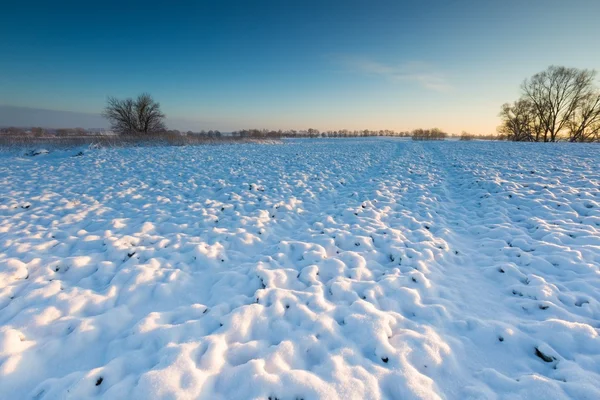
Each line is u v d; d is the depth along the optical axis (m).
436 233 5.82
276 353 2.69
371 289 3.79
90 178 10.89
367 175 12.02
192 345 2.70
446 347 2.80
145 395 2.19
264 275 4.07
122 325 3.21
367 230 5.82
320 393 2.24
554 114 42.41
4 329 2.91
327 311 3.32
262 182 10.29
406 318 3.29
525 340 2.91
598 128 39.28
